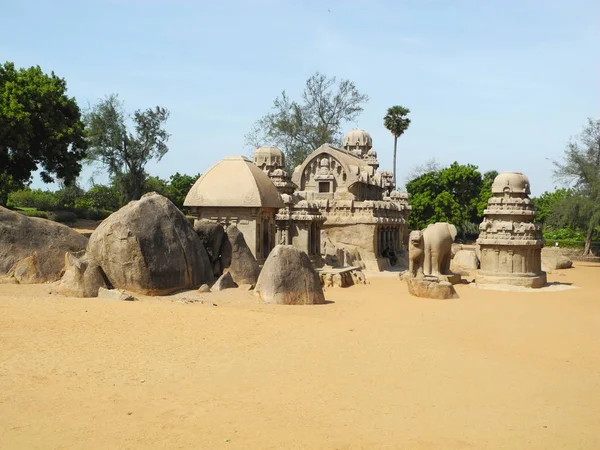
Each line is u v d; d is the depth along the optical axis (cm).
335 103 7231
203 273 2356
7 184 5047
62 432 954
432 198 7719
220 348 1448
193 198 3058
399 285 3127
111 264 2144
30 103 4150
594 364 1482
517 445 967
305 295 2205
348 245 4291
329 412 1077
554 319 2100
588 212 5150
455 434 1002
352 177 4734
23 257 2331
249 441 941
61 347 1392
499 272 3120
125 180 6494
